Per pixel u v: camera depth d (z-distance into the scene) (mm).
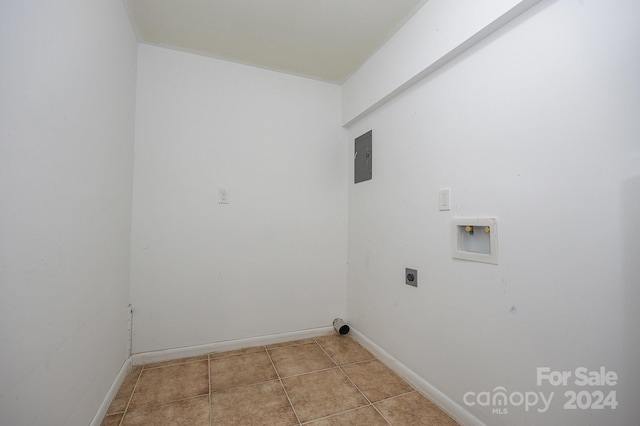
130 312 1665
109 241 1309
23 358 709
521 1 989
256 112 2037
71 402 951
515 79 1062
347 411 1311
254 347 1975
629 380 766
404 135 1666
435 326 1407
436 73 1438
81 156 1008
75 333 978
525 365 1008
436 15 1370
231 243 1941
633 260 763
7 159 651
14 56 667
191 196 1843
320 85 2248
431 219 1451
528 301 1004
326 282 2223
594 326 837
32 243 746
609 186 811
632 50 771
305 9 1495
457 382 1271
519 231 1038
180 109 1834
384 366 1729
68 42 906
